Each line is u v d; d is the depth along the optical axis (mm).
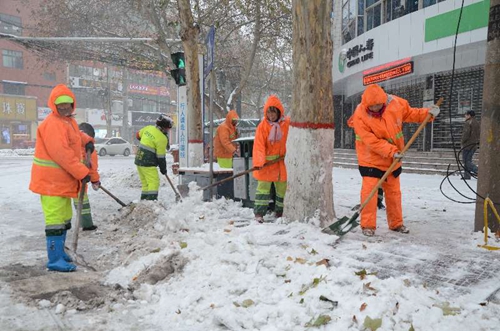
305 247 4469
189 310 3254
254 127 19312
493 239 4746
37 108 48625
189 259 4152
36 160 4141
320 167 5508
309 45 5426
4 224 6539
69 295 3510
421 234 5168
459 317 2955
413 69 15328
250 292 3408
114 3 18734
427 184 10664
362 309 2941
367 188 5121
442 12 13742
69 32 19484
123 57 21203
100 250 5035
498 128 4871
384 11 17266
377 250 4441
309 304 3109
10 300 3459
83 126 6031
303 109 5516
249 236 4559
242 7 15688
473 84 14320
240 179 7402
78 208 4512
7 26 44531
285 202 5770
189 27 10719
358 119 5133
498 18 4805
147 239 5027
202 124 11039
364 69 18234
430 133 15922
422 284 3553
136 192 10477
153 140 7254
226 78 23719
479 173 5059
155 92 63500
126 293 3648
